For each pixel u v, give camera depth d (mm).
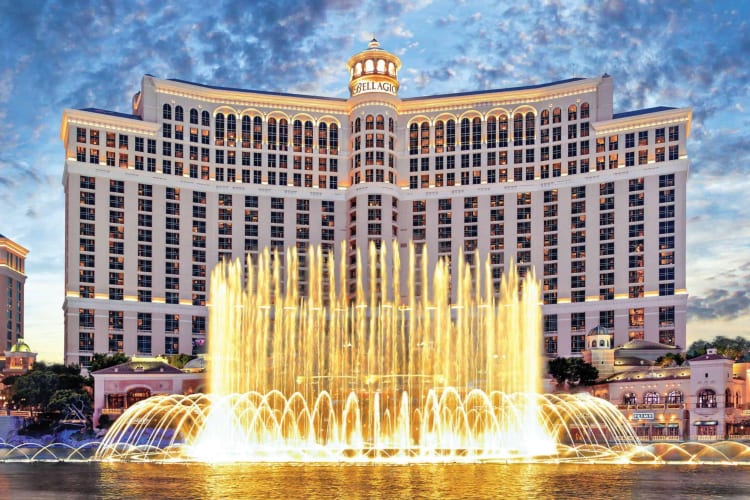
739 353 150375
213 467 74812
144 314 179500
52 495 55656
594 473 69688
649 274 177875
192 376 133625
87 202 178625
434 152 199000
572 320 183250
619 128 185125
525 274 189125
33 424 124438
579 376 136000
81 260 176125
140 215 183000
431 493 55719
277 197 195750
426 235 196125
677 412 121438
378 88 199875
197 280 186625
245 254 191250
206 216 189500
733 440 113188
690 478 66625
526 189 192125
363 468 72938
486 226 193375
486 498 53406
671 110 180750
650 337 175375
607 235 183500
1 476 68125
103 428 120438
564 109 191500
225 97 194500
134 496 54781
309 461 80750
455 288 192125
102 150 181500
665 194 179375
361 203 193750
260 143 196750
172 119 189375
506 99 195625
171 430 111312
